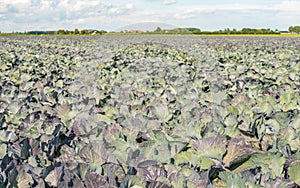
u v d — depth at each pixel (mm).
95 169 2139
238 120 3387
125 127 3072
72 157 2426
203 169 2303
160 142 2662
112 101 4426
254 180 2129
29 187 2033
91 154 2361
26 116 3535
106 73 8164
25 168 2215
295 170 2211
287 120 3424
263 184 2131
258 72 8695
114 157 2311
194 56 13500
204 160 2297
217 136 2566
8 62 10555
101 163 2346
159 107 3773
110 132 2902
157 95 5121
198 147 2566
